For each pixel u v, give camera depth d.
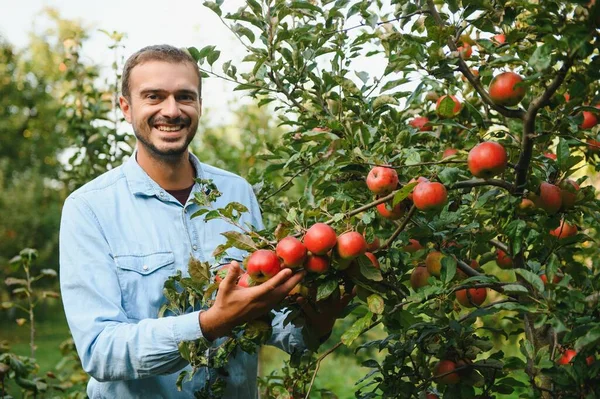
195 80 2.27
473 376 1.97
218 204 2.38
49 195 17.47
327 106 2.33
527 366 1.93
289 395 2.18
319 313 1.97
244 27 2.35
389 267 2.01
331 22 2.34
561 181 1.86
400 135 1.97
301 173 2.60
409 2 2.10
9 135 19.09
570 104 1.74
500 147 1.70
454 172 1.71
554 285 1.62
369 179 1.79
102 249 2.12
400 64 2.00
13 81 19.47
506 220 1.91
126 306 2.12
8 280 3.58
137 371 1.92
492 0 1.91
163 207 2.24
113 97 4.23
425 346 2.06
